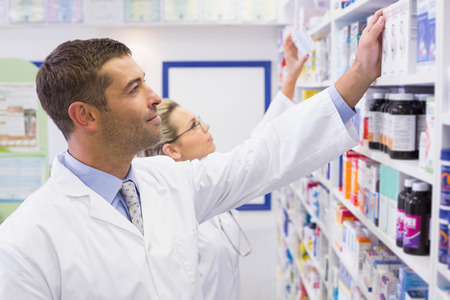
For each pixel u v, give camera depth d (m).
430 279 1.31
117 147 1.40
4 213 3.50
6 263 1.23
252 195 1.67
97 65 1.33
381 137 1.81
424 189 1.50
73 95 1.33
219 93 5.00
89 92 1.33
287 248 4.26
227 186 1.66
